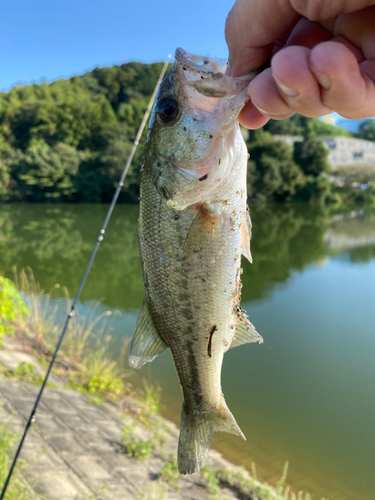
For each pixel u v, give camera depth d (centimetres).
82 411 514
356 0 95
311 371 746
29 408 481
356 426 577
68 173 4206
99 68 5931
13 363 607
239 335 179
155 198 158
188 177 150
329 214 3772
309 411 618
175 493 394
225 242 159
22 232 2483
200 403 180
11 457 370
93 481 377
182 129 148
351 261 1809
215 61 139
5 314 477
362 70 101
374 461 500
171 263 160
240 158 155
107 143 4512
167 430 526
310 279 1465
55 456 400
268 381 710
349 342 876
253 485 427
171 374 695
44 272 1489
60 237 2344
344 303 1165
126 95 5788
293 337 908
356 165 5200
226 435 555
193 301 163
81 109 4562
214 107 145
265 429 568
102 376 623
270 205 4375
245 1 119
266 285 1381
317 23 112
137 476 407
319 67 82
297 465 493
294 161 4681
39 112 4444
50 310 958
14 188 4162
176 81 148
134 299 1174
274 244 2272
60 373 622
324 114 98
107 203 4259
